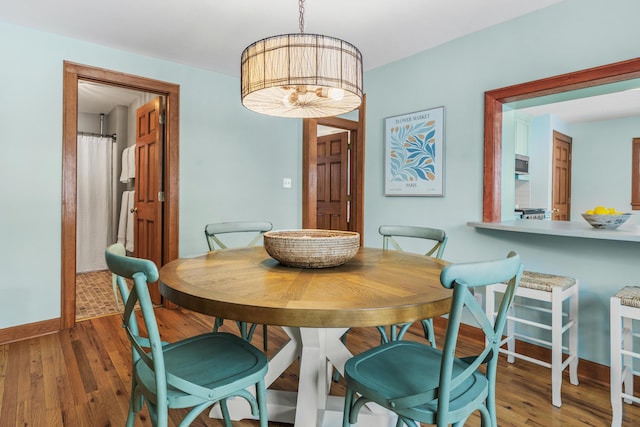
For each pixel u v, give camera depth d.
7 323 2.59
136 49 3.01
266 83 1.58
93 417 1.72
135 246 3.97
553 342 1.93
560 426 1.69
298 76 1.54
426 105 2.97
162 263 3.41
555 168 5.27
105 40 2.84
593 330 2.17
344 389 1.99
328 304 1.08
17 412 1.75
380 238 3.37
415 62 3.04
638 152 5.16
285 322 1.05
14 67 2.57
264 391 1.28
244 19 2.50
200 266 1.66
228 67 3.44
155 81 3.20
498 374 2.21
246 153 3.81
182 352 1.37
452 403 1.08
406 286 1.30
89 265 5.00
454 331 0.97
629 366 1.92
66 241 2.80
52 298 2.76
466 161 2.72
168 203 3.32
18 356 2.36
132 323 1.25
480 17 2.43
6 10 2.38
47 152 2.72
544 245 2.37
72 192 2.83
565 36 2.21
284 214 4.13
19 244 2.62
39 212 2.70
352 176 4.37
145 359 1.12
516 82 2.43
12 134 2.58
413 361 1.33
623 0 2.00
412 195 3.09
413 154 3.07
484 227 2.48
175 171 3.33
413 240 3.11
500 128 2.64
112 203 5.21
